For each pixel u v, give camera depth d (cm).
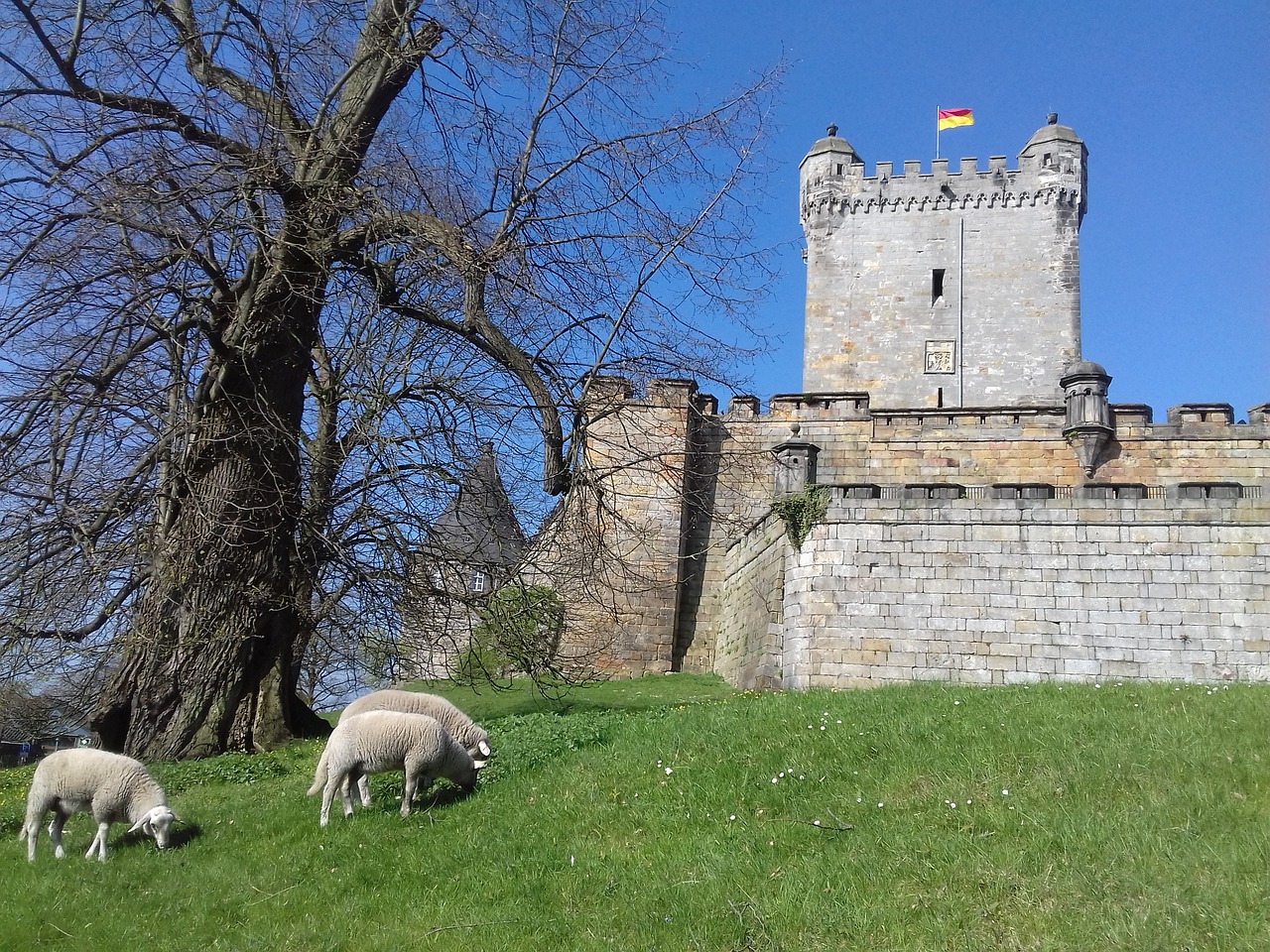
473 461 1573
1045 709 1262
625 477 2986
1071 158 4506
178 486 1456
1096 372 3097
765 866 873
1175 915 732
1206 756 995
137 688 1516
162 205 1338
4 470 1295
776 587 2500
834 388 4484
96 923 849
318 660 1989
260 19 1504
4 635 1325
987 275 4497
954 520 2333
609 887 872
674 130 1603
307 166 1553
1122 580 2216
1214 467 2986
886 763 1080
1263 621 2123
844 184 4656
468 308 1541
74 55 1370
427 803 1133
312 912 864
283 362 1576
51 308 1311
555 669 1738
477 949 779
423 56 1606
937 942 736
